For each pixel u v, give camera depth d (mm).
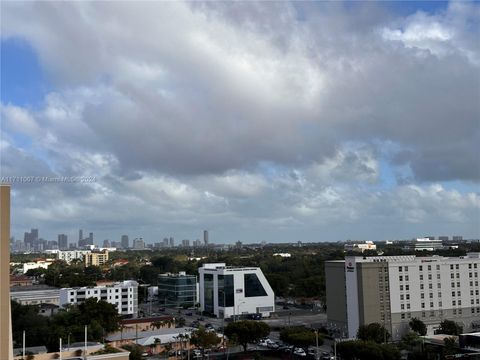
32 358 102375
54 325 155500
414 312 164625
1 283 61656
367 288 159500
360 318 159125
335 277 172250
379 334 144250
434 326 166875
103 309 166375
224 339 153625
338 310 170750
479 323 174375
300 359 134000
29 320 157500
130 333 170125
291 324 195250
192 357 140125
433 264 170000
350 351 115938
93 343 118375
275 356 140000
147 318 193750
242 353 143500
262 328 142500
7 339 61594
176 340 153125
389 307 161500
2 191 62312
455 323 157875
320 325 187000
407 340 141625
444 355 117250
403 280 164625
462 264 174750
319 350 143500
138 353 129750
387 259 165000
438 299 169125
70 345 115750
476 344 119125
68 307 198250
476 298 175375
